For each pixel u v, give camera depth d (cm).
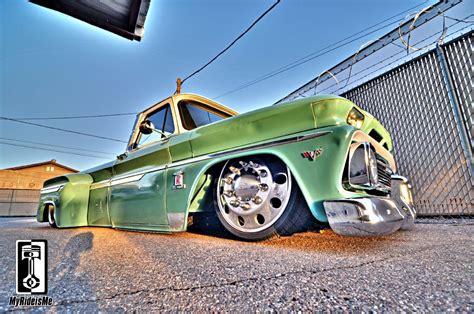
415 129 507
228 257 112
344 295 64
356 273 84
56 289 72
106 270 93
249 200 152
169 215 181
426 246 135
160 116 242
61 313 56
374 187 127
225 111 285
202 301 62
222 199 167
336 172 121
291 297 64
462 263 96
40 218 354
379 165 155
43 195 361
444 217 444
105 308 59
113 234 210
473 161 427
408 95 526
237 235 157
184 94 244
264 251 125
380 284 72
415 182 495
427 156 484
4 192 2097
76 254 123
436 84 487
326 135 128
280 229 143
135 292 69
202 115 253
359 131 134
